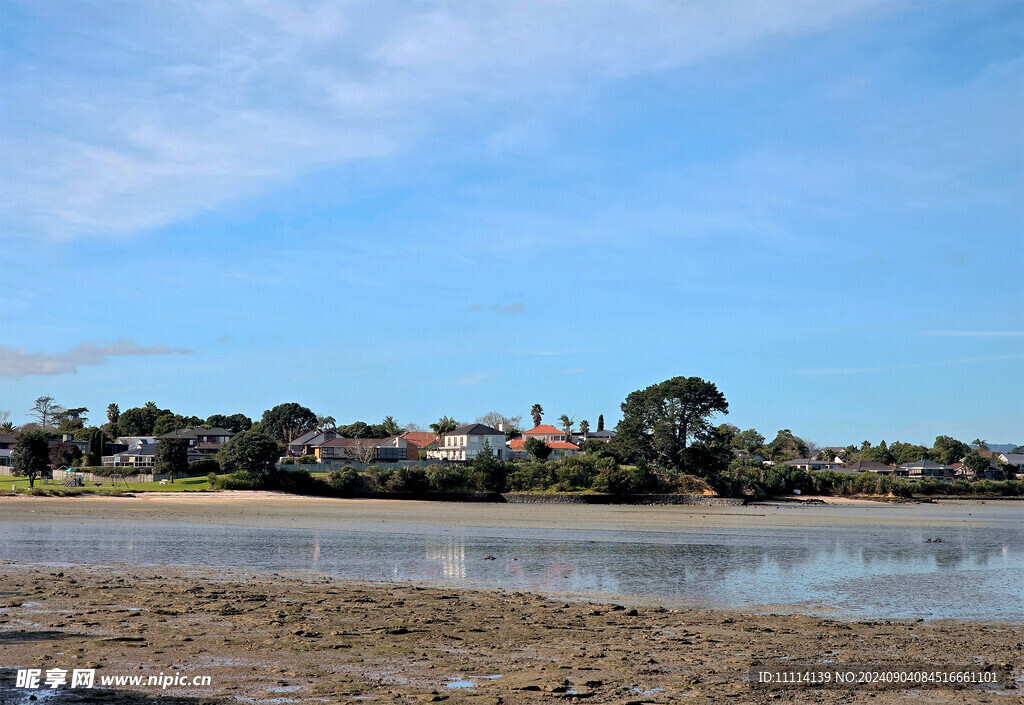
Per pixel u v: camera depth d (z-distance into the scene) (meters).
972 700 17.89
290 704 16.44
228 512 81.00
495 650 21.33
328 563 40.22
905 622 27.27
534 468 135.25
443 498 124.81
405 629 23.53
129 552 43.22
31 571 34.88
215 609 26.02
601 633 23.80
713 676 19.20
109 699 16.45
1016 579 38.41
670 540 57.22
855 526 76.75
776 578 37.66
